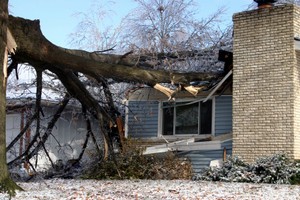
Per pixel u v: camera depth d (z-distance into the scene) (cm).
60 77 1454
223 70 1641
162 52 1812
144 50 1756
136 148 1639
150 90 1827
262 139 1434
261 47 1471
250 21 1501
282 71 1425
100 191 1057
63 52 1341
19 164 1560
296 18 1438
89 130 1675
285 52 1426
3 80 948
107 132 1605
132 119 1842
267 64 1454
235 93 1502
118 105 1917
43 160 1911
